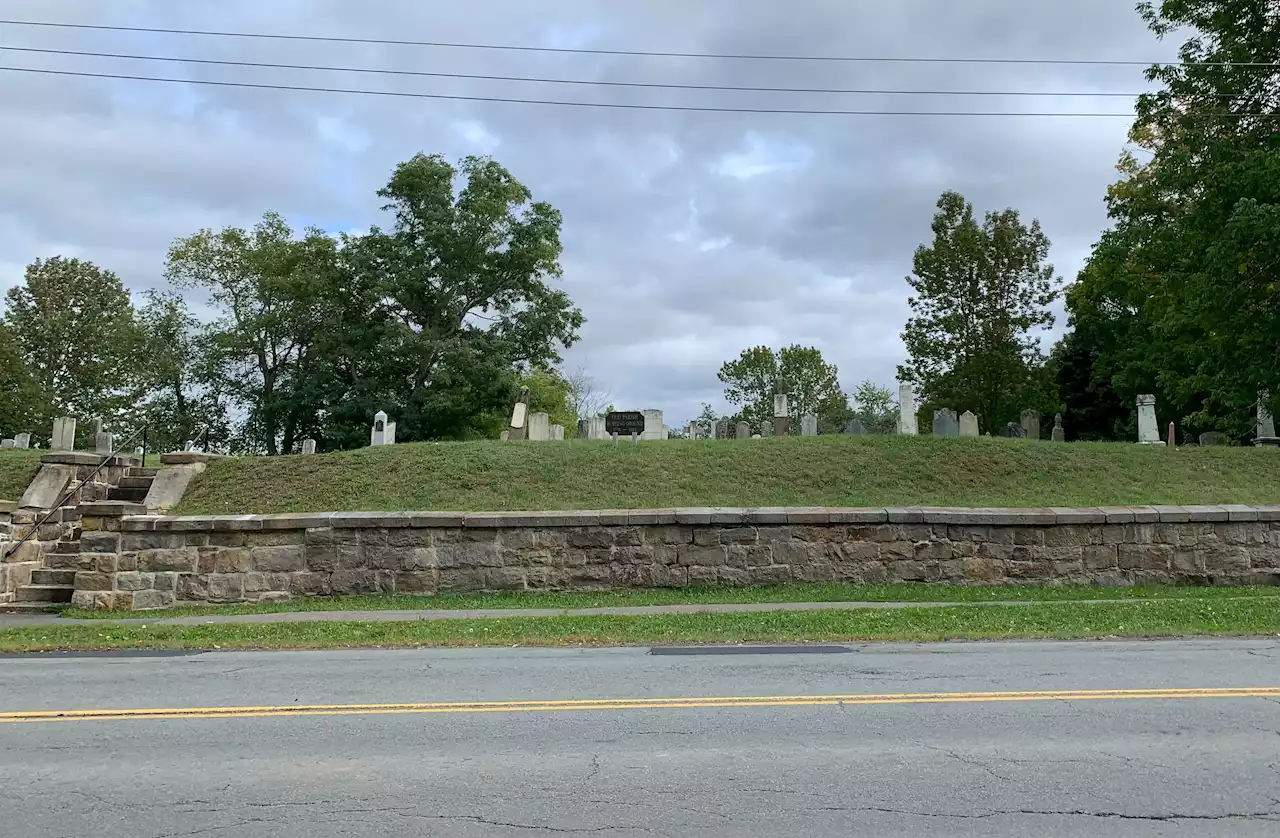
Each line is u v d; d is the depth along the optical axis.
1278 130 24.59
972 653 9.41
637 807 4.73
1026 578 15.01
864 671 8.44
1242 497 17.02
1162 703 6.96
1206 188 25.06
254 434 51.81
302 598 14.73
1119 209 36.88
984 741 5.92
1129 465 18.72
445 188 44.62
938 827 4.41
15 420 49.06
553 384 50.94
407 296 44.72
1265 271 24.09
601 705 7.08
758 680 8.05
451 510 16.44
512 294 46.59
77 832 4.45
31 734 6.34
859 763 5.45
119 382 53.50
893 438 20.42
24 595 15.00
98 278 56.94
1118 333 45.34
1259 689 7.45
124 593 14.53
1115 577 15.05
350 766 5.50
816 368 76.81
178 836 4.39
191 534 14.74
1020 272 41.50
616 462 18.81
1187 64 25.34
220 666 9.16
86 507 14.70
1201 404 38.94
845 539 15.12
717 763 5.48
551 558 14.96
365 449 19.73
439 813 4.67
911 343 42.62
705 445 20.05
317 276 46.19
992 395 41.22
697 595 14.38
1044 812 4.61
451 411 42.56
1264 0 24.55
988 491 17.52
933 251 42.09
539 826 4.47
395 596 14.66
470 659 9.39
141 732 6.38
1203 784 5.02
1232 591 14.33
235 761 5.63
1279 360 25.75
